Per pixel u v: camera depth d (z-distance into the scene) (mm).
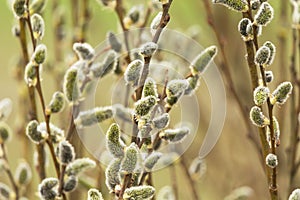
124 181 1239
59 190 1333
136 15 1434
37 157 1429
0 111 1443
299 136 1533
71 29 1728
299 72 1676
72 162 1331
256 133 1815
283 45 1668
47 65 1708
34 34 1340
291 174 1460
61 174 1333
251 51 1255
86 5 1645
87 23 1629
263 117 1245
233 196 1666
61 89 1639
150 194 1235
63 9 1741
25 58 1392
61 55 1793
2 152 1467
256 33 1250
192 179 1540
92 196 1249
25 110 1644
